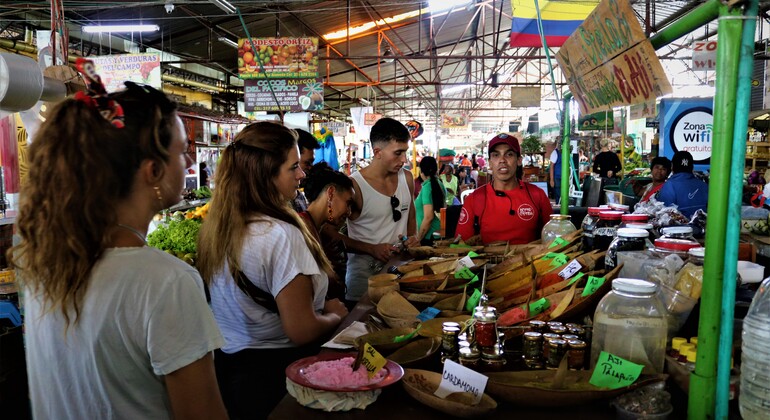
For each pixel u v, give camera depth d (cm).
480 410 107
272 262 161
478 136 3934
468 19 1552
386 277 207
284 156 169
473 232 289
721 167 98
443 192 501
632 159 1120
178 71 1298
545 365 128
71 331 87
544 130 1416
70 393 89
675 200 373
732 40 95
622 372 112
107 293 85
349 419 112
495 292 186
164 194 92
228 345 171
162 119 90
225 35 1145
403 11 1270
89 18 905
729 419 109
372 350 124
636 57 138
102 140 83
